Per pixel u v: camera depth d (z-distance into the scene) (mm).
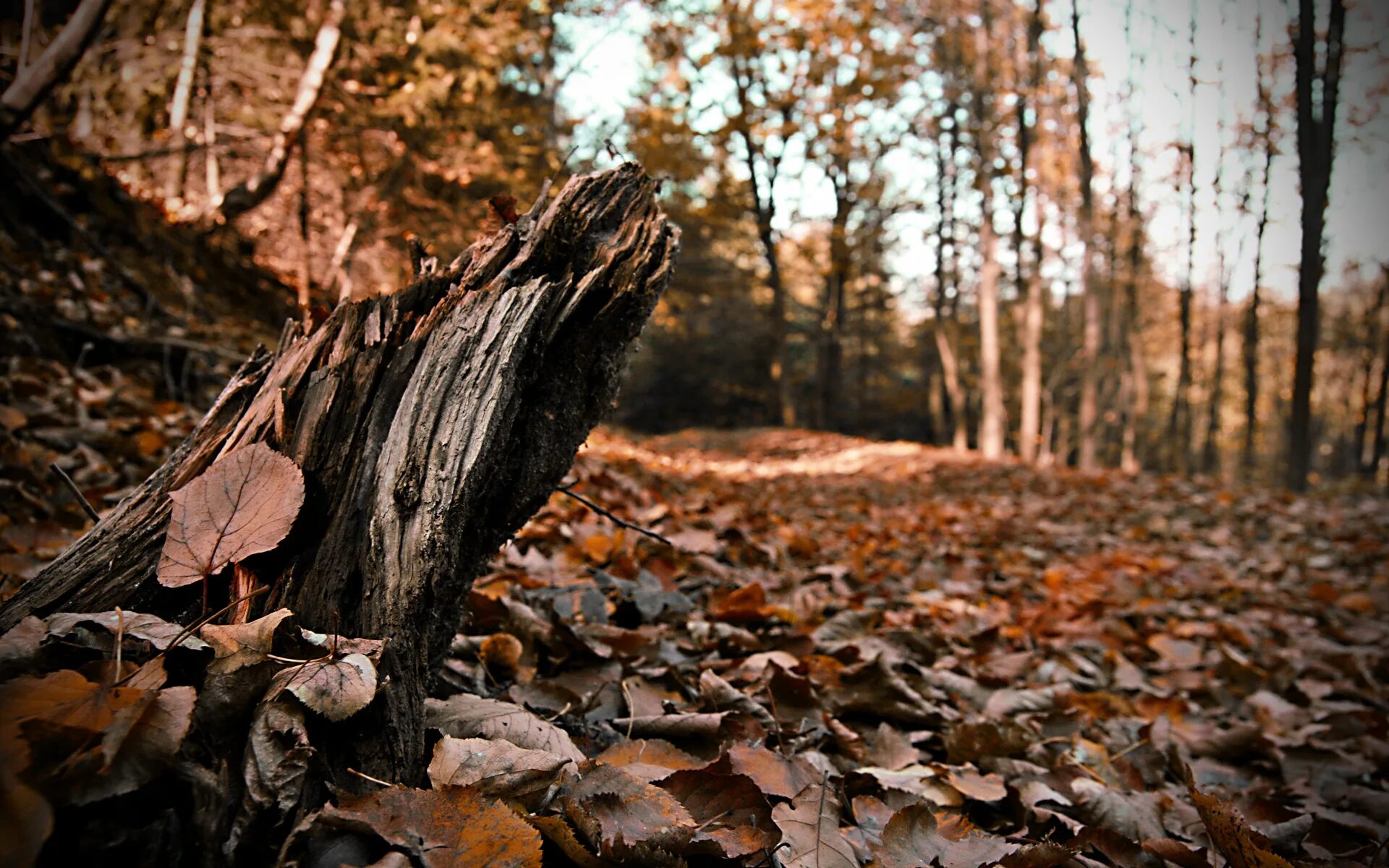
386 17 7965
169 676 909
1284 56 18484
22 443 3010
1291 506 10445
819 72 21438
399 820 828
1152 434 36438
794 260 28172
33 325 4359
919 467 15047
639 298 1377
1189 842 1650
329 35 7809
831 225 24422
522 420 1272
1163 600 5023
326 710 863
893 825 1258
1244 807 1889
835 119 22219
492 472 1175
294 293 10188
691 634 2352
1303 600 5441
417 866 797
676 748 1389
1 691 752
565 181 1469
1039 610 4184
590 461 4969
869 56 21453
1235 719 3016
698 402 36125
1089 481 12102
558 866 979
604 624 2158
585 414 1401
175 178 8867
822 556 4695
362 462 1113
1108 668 3404
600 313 1337
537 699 1514
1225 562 6844
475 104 8922
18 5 5953
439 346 1169
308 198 10352
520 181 9797
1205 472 29797
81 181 6668
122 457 3361
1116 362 25750
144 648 920
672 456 15078
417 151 9312
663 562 2973
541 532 3182
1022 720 2182
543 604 2148
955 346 26578
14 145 5996
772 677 1811
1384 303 29734
